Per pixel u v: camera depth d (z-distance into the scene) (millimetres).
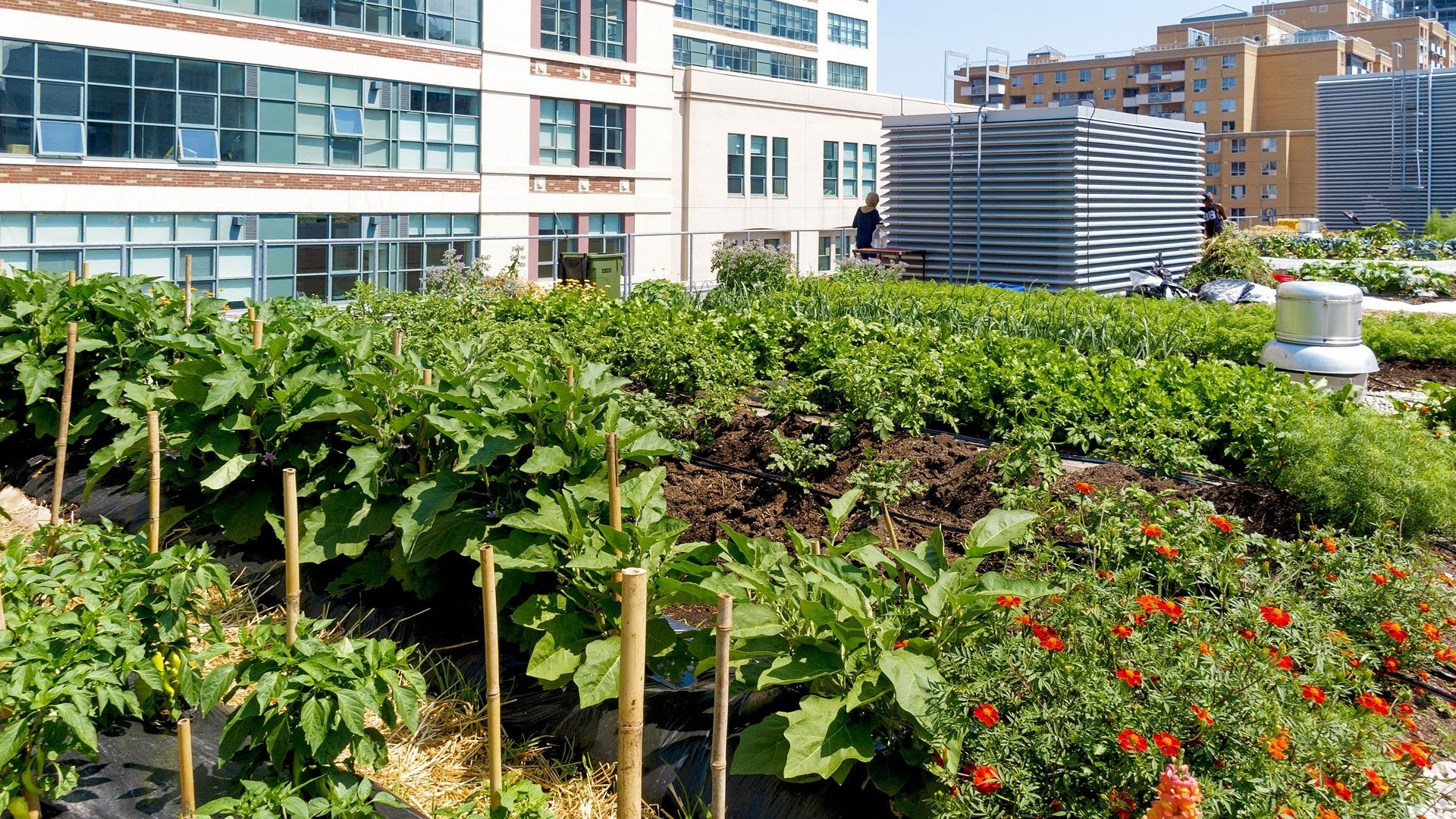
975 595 3871
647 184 34125
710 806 3941
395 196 28031
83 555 4414
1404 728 4090
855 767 3945
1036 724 3410
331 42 26516
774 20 58938
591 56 32188
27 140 21938
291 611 3996
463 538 5031
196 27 24172
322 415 5664
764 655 3955
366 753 3617
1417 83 38844
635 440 5137
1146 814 3131
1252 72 102250
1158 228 21391
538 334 10297
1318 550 5414
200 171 24422
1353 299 10086
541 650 4500
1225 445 7742
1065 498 6402
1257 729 3311
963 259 19859
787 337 11000
